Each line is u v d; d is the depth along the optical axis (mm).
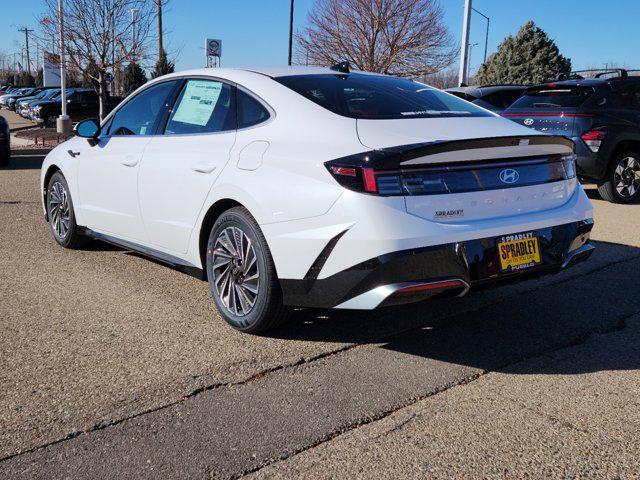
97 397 2875
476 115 3771
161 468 2350
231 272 3670
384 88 3926
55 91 29266
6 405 2791
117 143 4730
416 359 3369
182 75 4441
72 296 4297
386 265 2963
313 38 29969
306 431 2615
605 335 3766
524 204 3389
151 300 4246
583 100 8453
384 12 28344
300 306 3344
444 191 3109
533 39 38281
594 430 2660
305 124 3436
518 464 2408
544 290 4660
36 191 9094
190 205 3920
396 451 2482
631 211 8102
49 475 2301
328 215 3078
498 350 3516
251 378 3100
